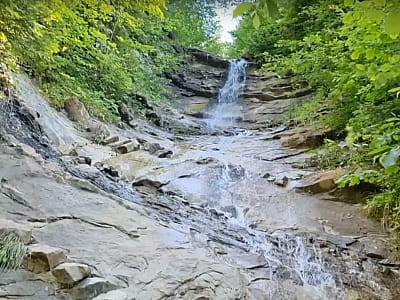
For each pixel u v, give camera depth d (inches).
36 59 213.2
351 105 215.9
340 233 151.6
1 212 112.4
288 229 152.8
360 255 138.3
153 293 93.4
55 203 125.0
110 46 304.8
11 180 130.6
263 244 138.3
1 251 93.3
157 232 123.6
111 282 93.4
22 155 149.8
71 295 87.5
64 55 265.0
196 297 95.3
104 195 142.0
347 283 123.8
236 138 292.7
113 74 293.0
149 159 213.0
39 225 111.3
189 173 195.3
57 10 159.0
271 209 167.8
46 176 140.4
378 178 134.6
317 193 180.9
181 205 161.9
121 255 105.6
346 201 174.6
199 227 140.6
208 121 356.5
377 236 149.4
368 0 66.5
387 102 152.3
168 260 107.7
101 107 268.4
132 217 130.3
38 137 188.1
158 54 404.2
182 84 424.2
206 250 120.2
